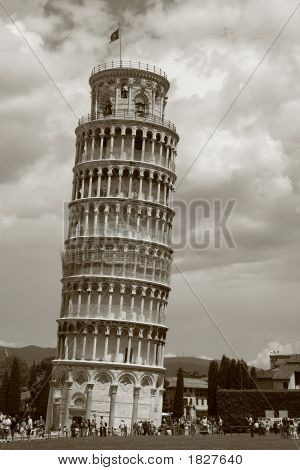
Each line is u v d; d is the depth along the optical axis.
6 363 190.62
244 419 95.88
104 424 86.38
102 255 97.62
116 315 96.25
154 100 107.81
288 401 94.50
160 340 99.75
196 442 53.16
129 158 102.12
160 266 101.19
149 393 95.44
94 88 109.31
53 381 95.31
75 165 105.62
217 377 129.50
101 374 93.25
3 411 128.62
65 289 99.94
